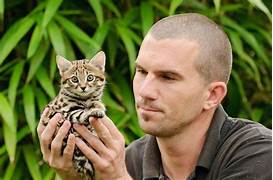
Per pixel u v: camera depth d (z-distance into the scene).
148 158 3.41
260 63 6.21
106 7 5.64
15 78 5.19
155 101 3.15
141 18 5.48
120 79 5.68
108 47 5.53
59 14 5.32
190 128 3.26
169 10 5.46
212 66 3.24
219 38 3.28
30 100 5.16
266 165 3.11
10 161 5.32
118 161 3.19
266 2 6.02
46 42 5.23
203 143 3.30
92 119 3.12
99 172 3.19
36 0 5.66
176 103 3.17
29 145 5.55
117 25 5.40
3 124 5.35
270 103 6.27
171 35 3.18
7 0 5.61
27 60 5.39
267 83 6.30
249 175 3.11
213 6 6.16
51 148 3.16
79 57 5.83
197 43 3.19
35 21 5.19
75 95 3.61
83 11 5.72
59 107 3.44
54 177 5.28
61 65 3.87
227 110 6.04
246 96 6.40
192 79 3.19
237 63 6.03
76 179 3.32
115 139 3.17
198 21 3.25
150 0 5.66
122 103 5.57
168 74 3.15
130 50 5.18
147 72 3.19
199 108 3.24
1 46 5.20
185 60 3.16
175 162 3.33
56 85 5.45
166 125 3.18
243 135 3.24
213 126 3.30
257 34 6.08
